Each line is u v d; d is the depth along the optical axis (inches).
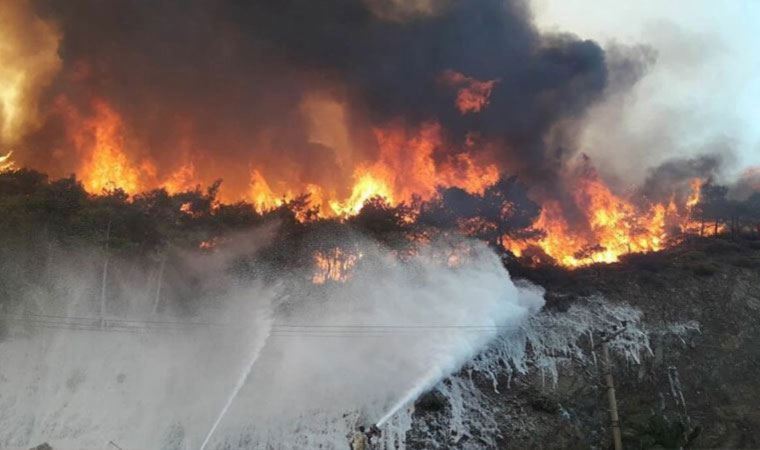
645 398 1835.6
